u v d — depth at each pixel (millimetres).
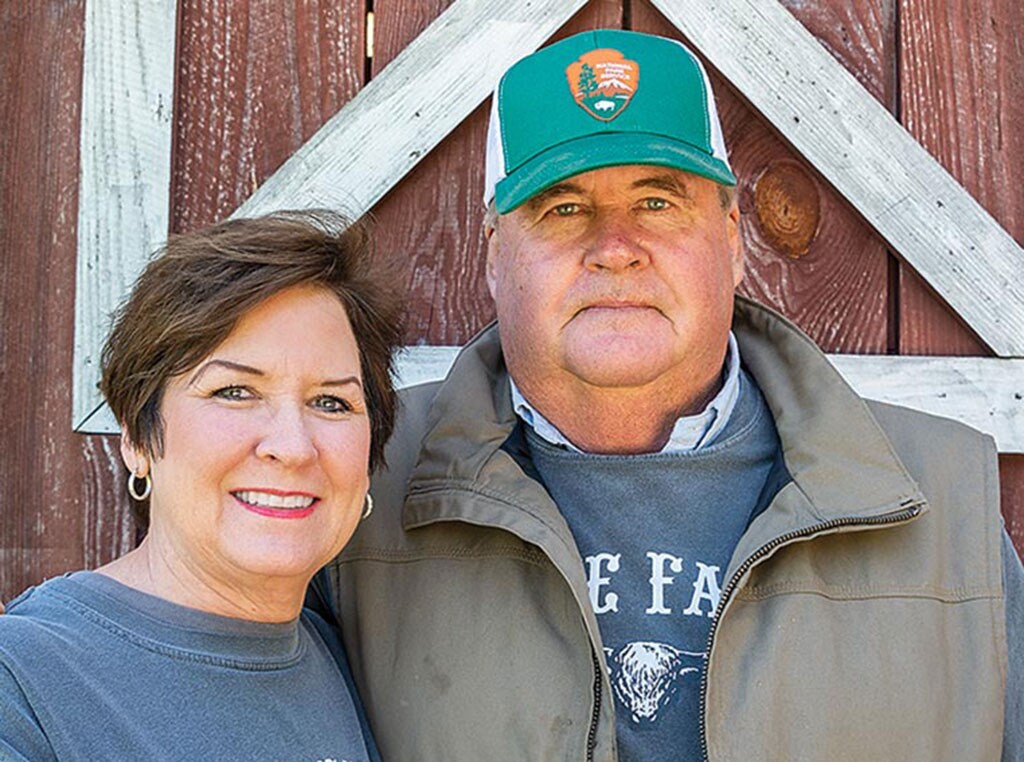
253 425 1198
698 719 1378
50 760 1058
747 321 1613
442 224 1767
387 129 1713
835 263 1776
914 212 1732
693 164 1461
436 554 1464
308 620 1426
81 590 1201
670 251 1460
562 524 1412
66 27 1689
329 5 1753
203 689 1166
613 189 1472
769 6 1743
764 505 1450
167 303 1201
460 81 1724
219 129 1725
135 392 1223
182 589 1223
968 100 1783
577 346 1450
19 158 1678
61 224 1673
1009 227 1777
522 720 1370
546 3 1730
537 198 1487
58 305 1667
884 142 1737
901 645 1377
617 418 1505
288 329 1229
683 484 1484
